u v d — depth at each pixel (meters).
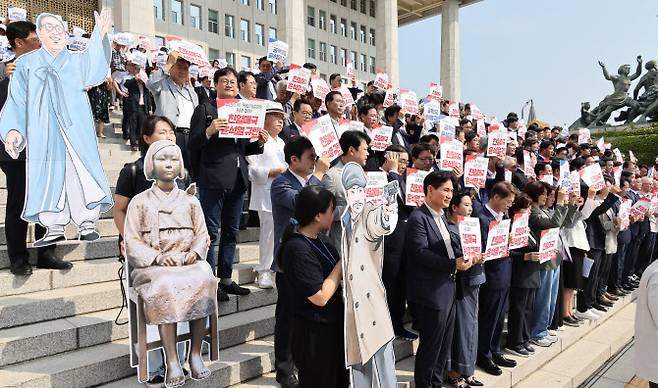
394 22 28.38
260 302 4.66
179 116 5.25
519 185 7.04
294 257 2.82
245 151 4.54
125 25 15.37
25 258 3.92
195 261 3.21
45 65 4.07
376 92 9.41
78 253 4.49
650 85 29.50
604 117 30.88
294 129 6.08
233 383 3.63
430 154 5.19
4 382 2.89
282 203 3.88
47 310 3.62
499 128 6.82
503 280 4.66
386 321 2.91
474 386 4.41
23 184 3.87
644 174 11.49
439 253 3.95
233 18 34.81
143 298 3.00
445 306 3.88
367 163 5.59
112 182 6.14
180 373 3.07
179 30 31.00
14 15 8.88
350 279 2.77
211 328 3.30
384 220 2.89
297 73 7.11
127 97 8.45
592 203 6.75
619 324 6.94
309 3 40.44
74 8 18.81
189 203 3.28
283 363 3.59
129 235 3.08
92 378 3.22
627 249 8.41
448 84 34.31
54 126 4.04
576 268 6.27
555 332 6.04
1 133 3.80
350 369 2.82
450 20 34.47
